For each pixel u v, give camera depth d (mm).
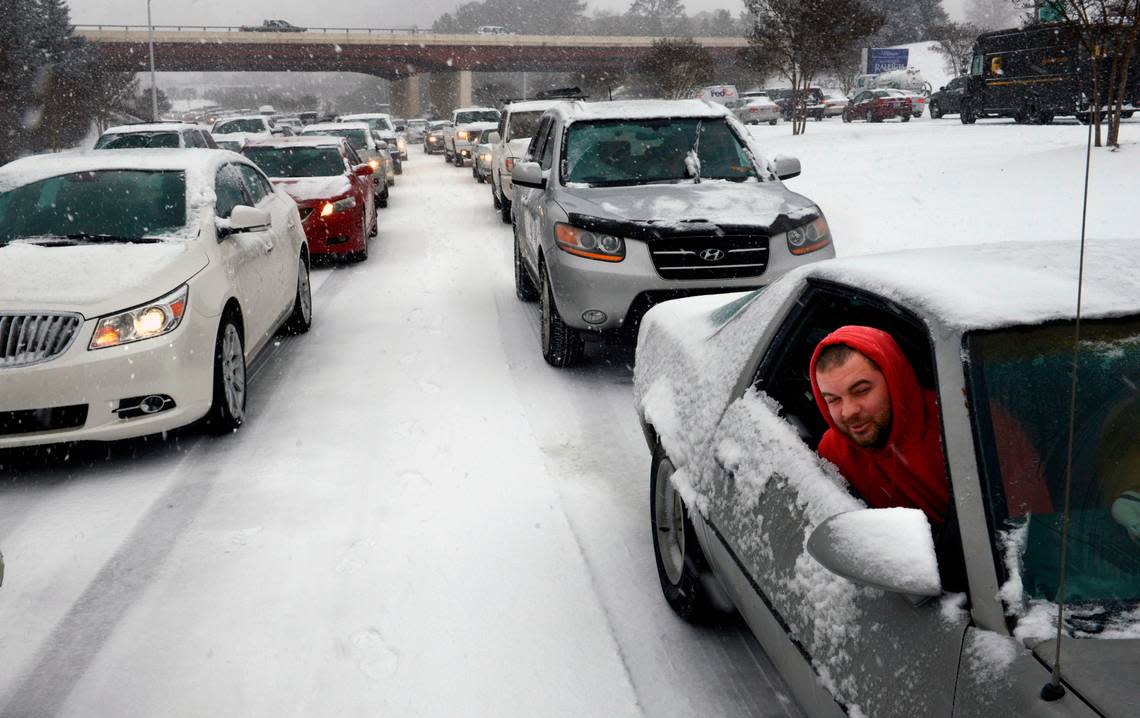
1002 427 1912
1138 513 1812
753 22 33156
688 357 3449
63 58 59688
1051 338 2031
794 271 2996
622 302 6215
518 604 3648
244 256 6293
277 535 4293
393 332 8391
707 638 3375
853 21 31250
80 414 4906
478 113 35938
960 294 2189
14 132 52625
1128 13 15078
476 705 3031
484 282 10828
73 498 4785
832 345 2258
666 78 45000
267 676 3219
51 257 5312
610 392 6402
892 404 2219
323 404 6277
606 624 3492
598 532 4270
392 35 104312
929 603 1816
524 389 6512
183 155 6633
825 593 2137
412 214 18719
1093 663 1557
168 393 5016
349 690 3133
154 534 4332
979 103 27547
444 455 5266
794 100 31844
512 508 4543
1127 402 1934
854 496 2332
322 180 12445
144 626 3555
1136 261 2367
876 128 31406
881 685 1858
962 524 1829
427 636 3438
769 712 2939
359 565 3988
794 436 2592
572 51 108562
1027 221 11258
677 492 3424
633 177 7363
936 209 12547
